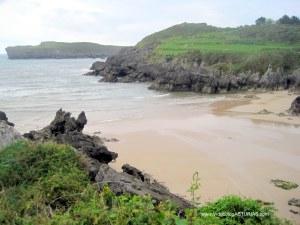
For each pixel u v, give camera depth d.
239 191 26.64
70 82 109.12
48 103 69.50
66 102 70.88
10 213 10.98
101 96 79.19
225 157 34.53
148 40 187.25
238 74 94.56
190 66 105.75
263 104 66.25
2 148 16.81
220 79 87.38
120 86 97.56
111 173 16.52
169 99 74.50
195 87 86.44
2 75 138.00
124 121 51.59
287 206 24.30
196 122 50.72
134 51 158.88
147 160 33.41
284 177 29.67
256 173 30.41
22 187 13.35
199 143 39.44
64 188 13.05
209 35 163.12
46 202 12.23
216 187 27.28
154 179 28.17
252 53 106.88
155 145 38.59
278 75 90.44
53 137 31.05
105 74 115.69
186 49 126.31
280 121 51.38
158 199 15.16
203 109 61.78
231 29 178.38
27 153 15.19
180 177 29.17
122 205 10.02
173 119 52.91
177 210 12.78
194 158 34.16
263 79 90.50
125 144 38.97
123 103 69.19
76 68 178.50
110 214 9.74
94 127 47.56
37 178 13.96
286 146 38.47
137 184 16.55
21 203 11.87
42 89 93.12
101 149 28.25
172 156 34.72
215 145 38.69
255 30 158.00
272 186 27.75
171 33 190.00
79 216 10.16
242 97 76.50
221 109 61.59
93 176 15.42
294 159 34.19
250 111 59.34
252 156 34.97
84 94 82.62
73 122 34.97
